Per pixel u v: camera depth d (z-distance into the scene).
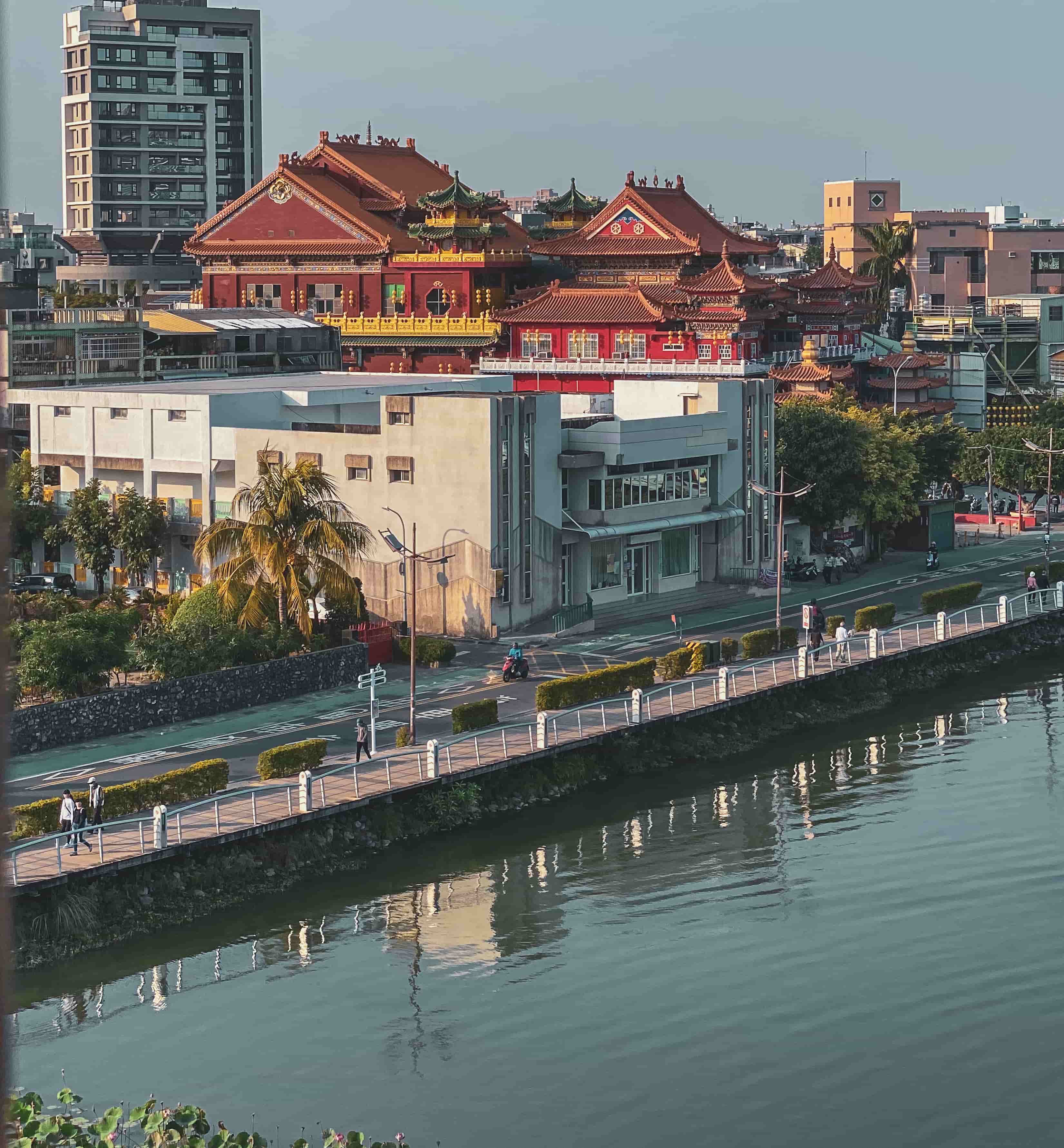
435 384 134.25
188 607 94.81
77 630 85.94
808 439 134.88
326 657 95.38
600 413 133.62
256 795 73.81
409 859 74.38
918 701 104.94
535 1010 59.91
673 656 99.69
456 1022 58.91
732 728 94.38
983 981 62.03
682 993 61.38
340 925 67.44
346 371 189.88
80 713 83.12
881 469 137.62
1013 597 126.88
